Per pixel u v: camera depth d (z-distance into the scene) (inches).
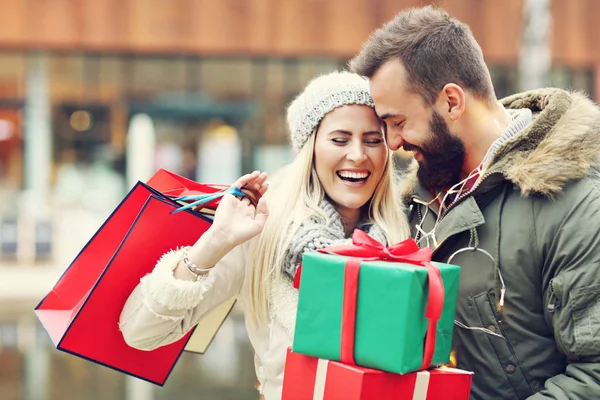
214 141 789.2
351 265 94.3
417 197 123.0
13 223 679.1
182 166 794.2
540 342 106.4
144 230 107.0
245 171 788.6
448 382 96.0
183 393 304.8
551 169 103.4
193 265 104.3
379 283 92.4
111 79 740.7
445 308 96.8
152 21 615.5
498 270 106.8
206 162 790.5
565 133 105.0
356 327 94.0
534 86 499.2
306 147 119.0
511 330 106.8
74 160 765.9
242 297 118.6
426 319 93.8
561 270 103.0
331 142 117.1
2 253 675.4
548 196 104.6
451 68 109.0
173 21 616.4
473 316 108.2
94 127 764.6
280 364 111.4
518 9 609.9
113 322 111.0
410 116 111.0
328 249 101.0
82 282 113.2
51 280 591.5
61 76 737.6
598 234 100.7
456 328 110.0
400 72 109.7
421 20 111.0
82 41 612.7
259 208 108.6
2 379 327.6
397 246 98.2
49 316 112.7
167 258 106.0
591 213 101.9
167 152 790.5
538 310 106.5
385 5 609.9
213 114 761.0
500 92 665.0
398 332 90.4
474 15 609.0
